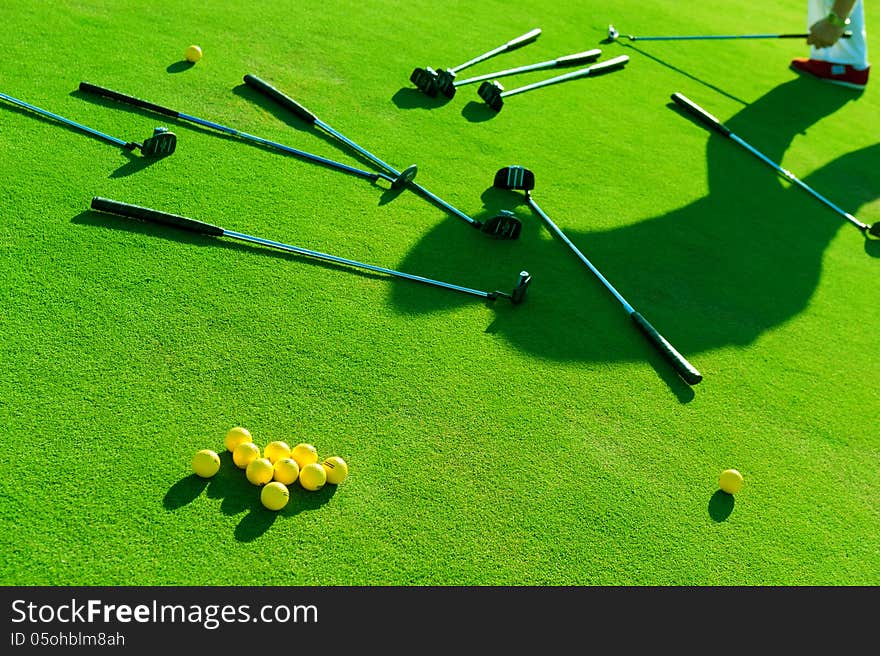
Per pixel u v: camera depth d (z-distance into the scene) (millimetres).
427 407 3873
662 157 6754
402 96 6637
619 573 3307
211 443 3449
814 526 3734
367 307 4406
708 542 3529
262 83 6074
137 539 3004
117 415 3457
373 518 3295
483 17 8500
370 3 8125
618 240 5574
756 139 7504
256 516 3189
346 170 5543
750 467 3979
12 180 4598
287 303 4293
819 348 4984
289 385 3816
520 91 7207
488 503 3469
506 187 5715
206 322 4043
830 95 8820
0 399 3379
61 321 3830
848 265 5945
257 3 7492
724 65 8930
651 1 10234
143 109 5562
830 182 7078
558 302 4836
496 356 4289
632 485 3719
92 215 4516
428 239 5090
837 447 4238
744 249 5828
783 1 11539
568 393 4164
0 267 4020
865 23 11344
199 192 4953
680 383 4426
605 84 7793
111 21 6543
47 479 3121
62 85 5570
